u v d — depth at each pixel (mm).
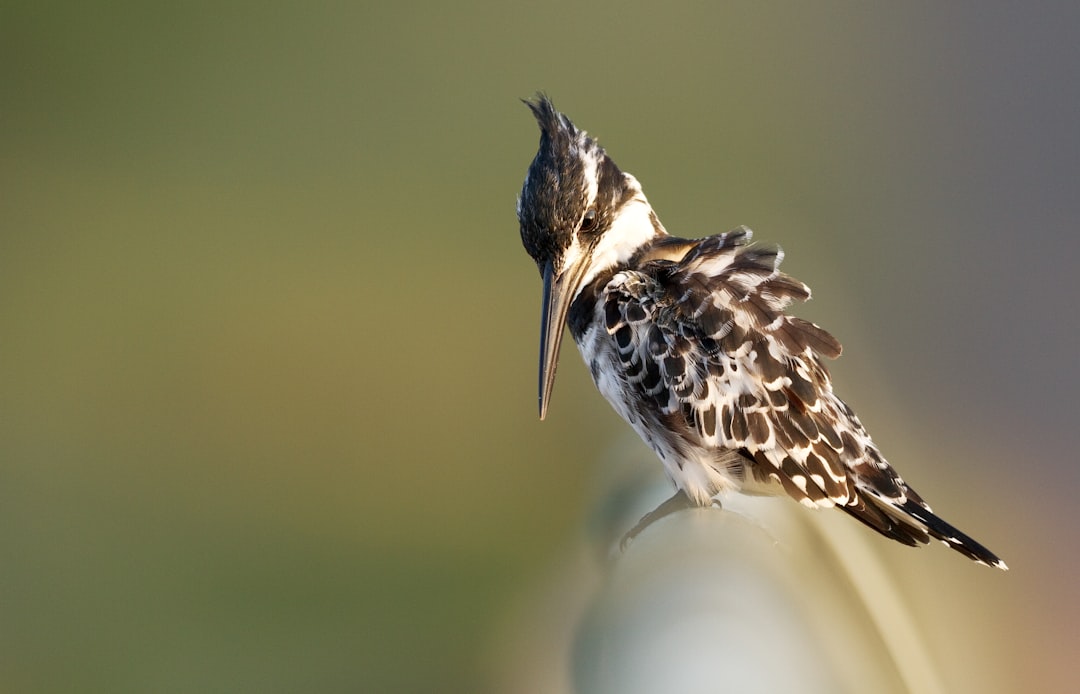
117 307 9297
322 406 8039
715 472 6246
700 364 6246
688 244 6293
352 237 10055
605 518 6215
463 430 7773
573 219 6266
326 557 6758
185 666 6637
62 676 6637
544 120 6285
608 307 6266
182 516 7121
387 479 7293
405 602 6703
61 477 7473
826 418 6246
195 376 8375
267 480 7395
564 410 6770
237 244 10062
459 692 6621
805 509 6211
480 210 10609
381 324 8883
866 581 6098
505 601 6691
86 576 6750
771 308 6250
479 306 9117
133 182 11211
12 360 8609
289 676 6625
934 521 6238
